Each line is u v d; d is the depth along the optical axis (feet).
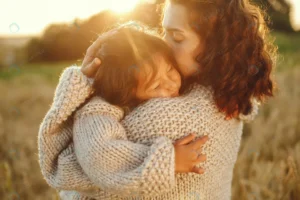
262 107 15.66
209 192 4.79
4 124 16.47
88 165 4.19
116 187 4.05
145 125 4.51
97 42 4.87
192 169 4.31
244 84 4.62
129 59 4.47
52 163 4.70
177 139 4.48
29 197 9.57
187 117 4.56
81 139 4.33
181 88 4.98
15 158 11.52
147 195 4.12
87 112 4.45
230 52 4.57
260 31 5.12
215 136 4.73
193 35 4.63
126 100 4.56
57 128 4.62
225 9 4.61
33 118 18.29
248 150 10.27
